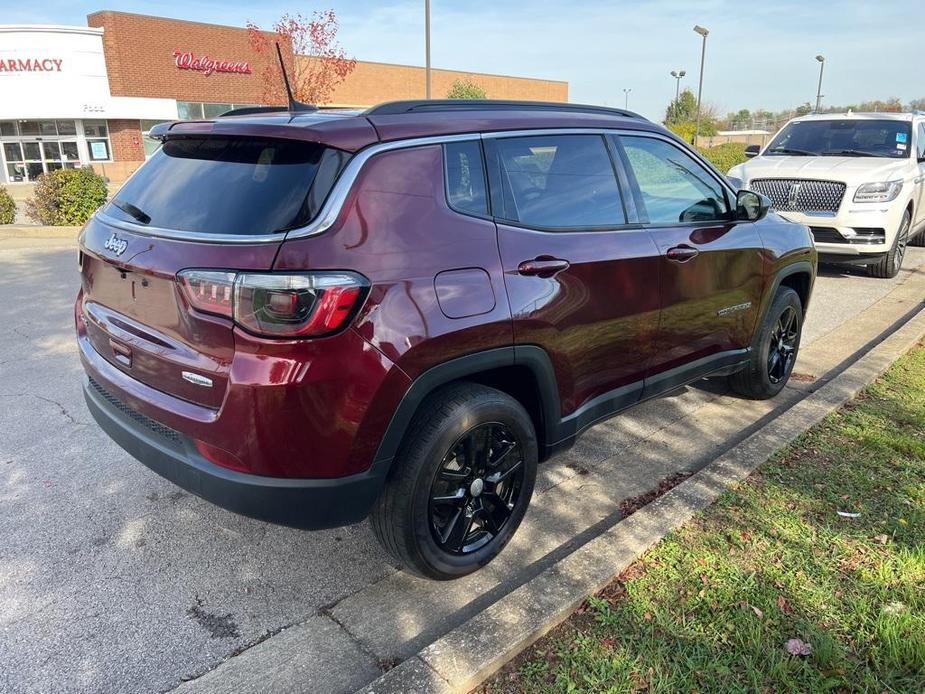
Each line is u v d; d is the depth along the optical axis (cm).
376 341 241
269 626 271
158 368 263
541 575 276
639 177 361
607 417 354
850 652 244
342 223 240
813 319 716
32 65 2981
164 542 324
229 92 3469
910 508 334
